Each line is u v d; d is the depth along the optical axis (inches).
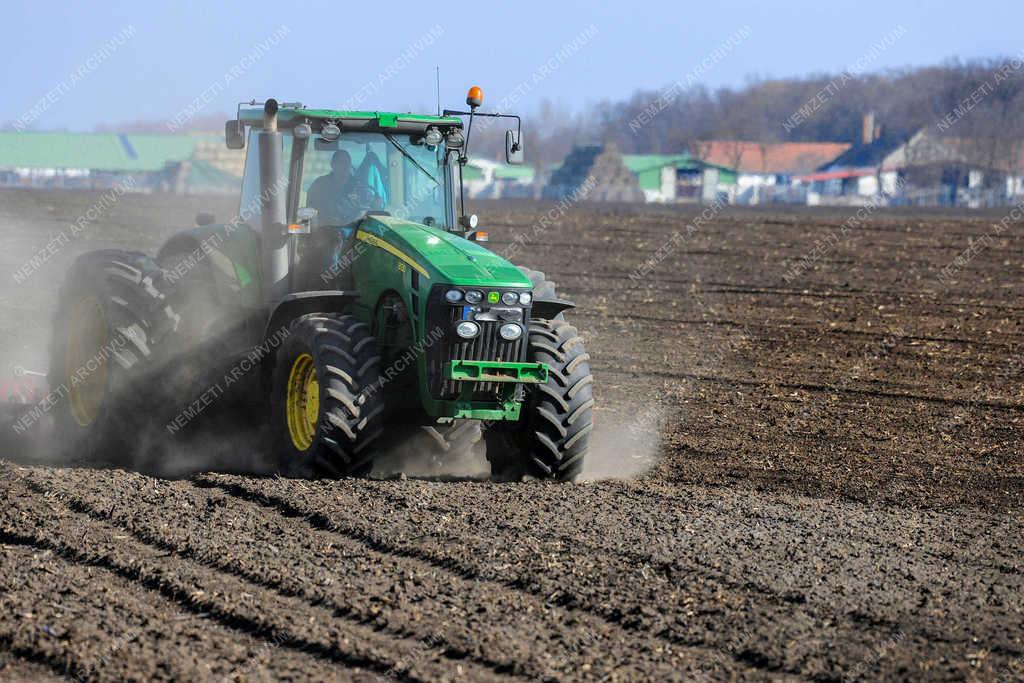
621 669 379.2
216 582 450.9
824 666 385.4
